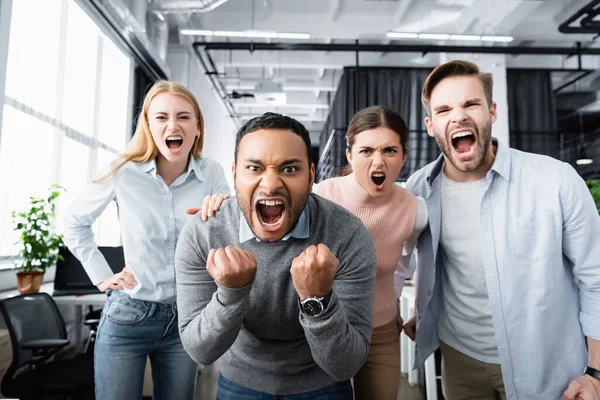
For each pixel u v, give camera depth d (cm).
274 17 618
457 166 131
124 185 148
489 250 131
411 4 603
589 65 742
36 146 331
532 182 129
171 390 149
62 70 362
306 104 982
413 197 149
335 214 106
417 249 159
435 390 249
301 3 602
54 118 352
